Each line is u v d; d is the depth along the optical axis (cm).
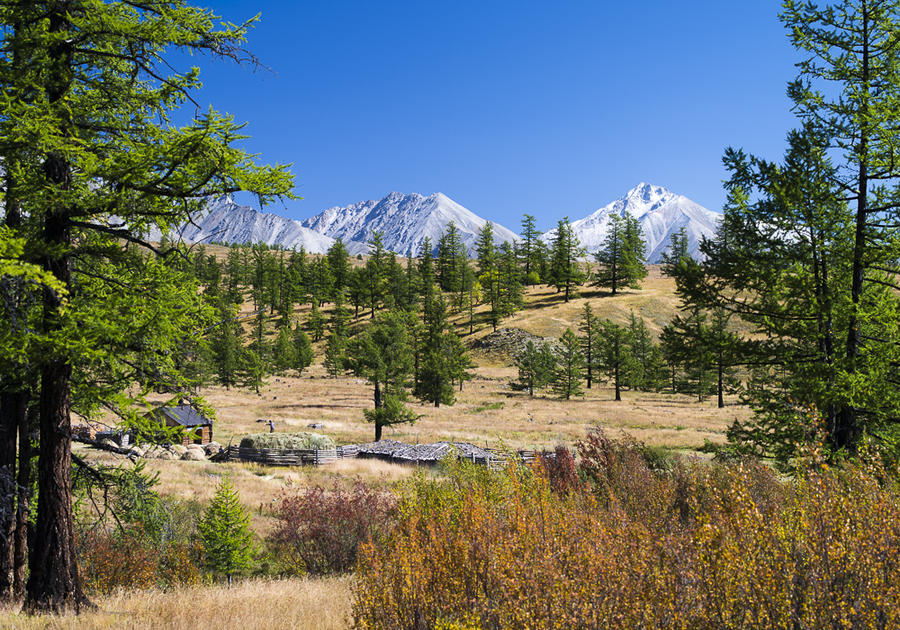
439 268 13288
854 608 366
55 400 785
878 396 1044
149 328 721
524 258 13075
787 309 1250
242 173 725
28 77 731
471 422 5153
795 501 495
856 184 1204
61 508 787
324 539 1423
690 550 446
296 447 3675
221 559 1599
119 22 750
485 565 490
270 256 13388
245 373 7281
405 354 4247
